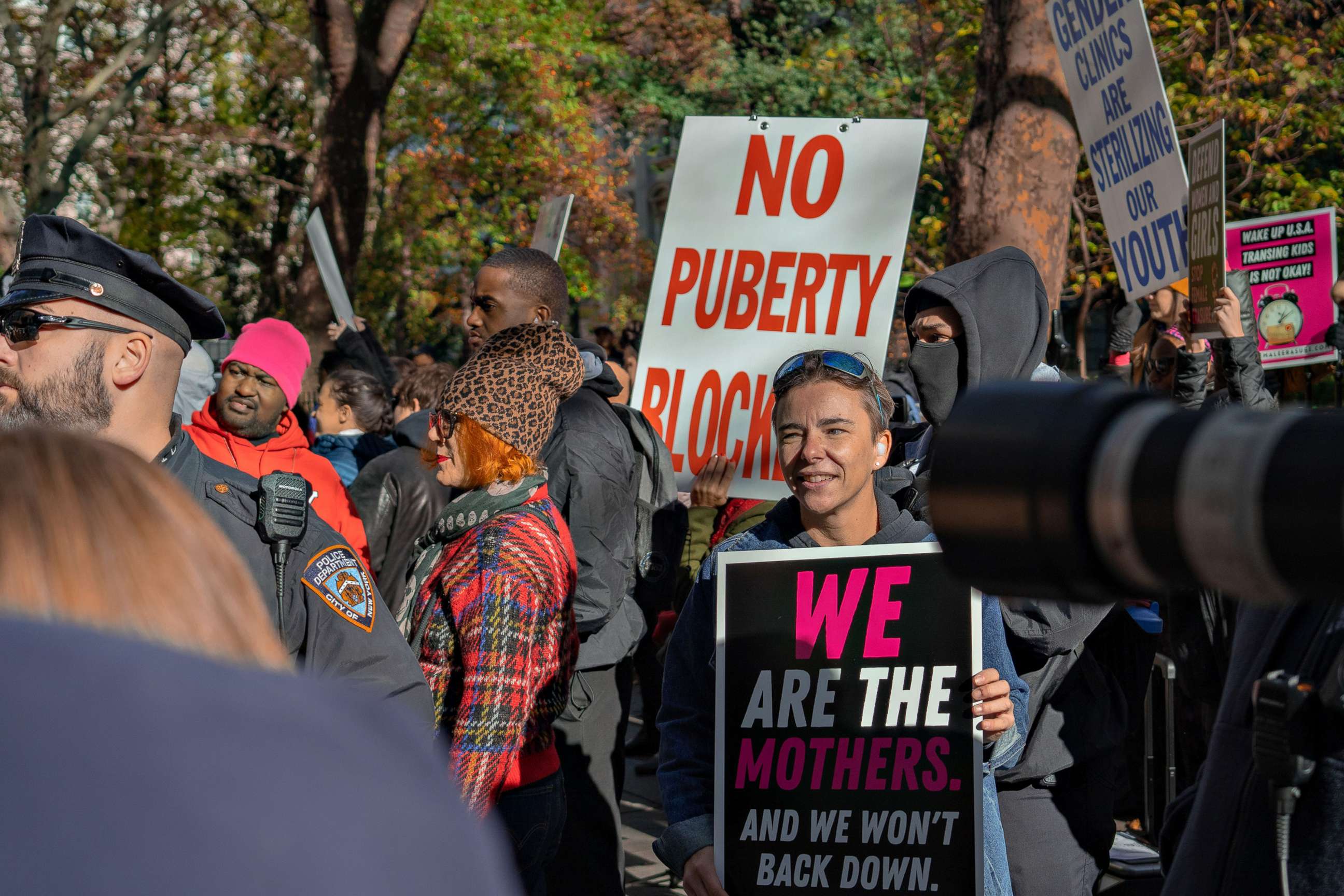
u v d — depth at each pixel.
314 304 12.83
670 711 2.71
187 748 0.58
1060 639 2.77
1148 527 0.61
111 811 0.56
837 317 4.04
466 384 3.04
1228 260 7.33
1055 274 6.55
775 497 4.06
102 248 2.20
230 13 19.53
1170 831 2.04
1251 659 1.74
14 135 17.61
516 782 3.01
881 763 2.41
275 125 21.77
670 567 4.31
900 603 2.44
